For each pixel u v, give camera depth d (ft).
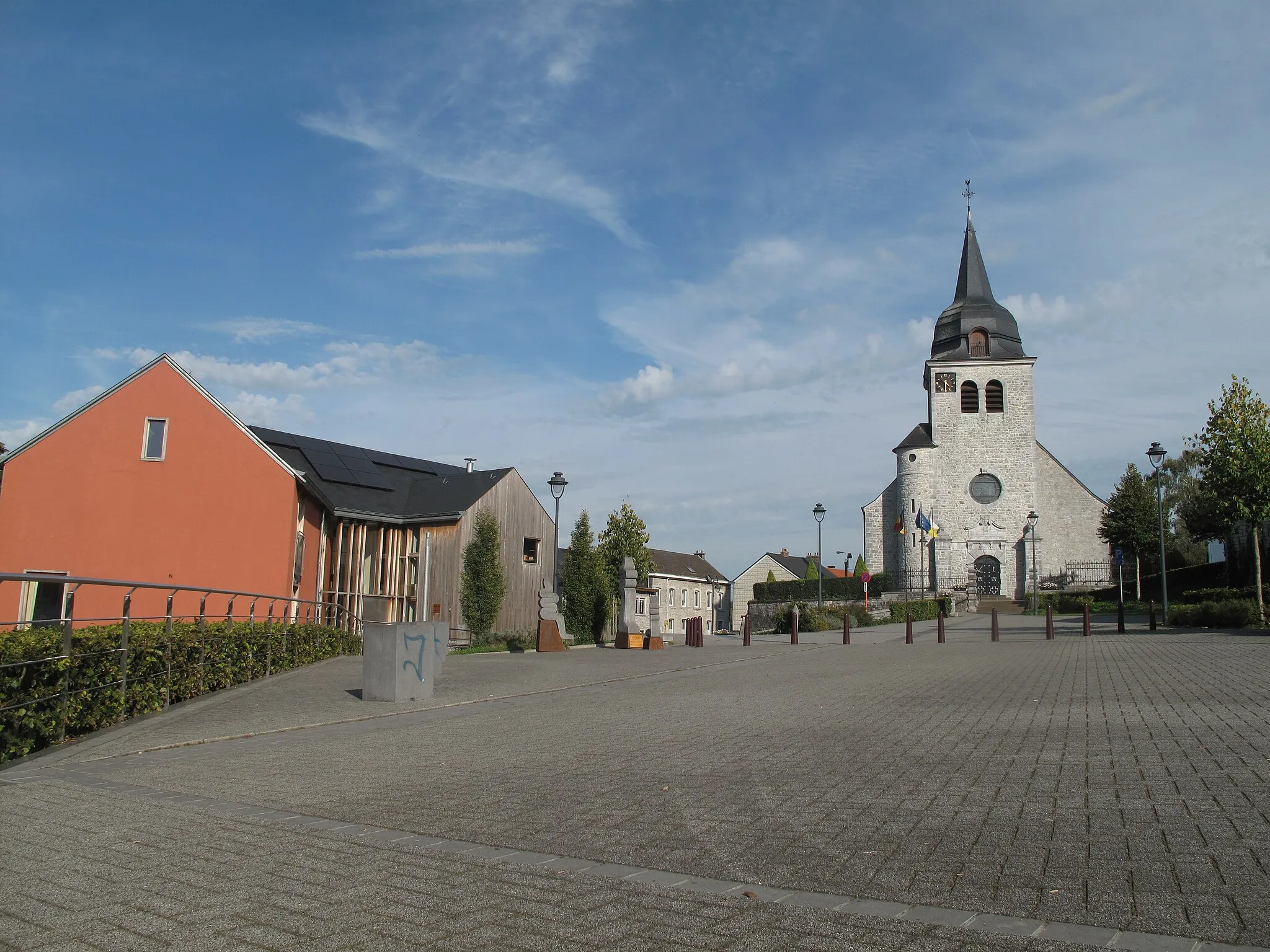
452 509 101.04
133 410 80.38
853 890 14.15
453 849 16.88
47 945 12.54
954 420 181.57
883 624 134.00
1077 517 177.06
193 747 28.71
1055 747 25.36
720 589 263.90
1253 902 12.98
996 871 14.78
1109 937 11.94
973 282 189.67
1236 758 22.68
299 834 18.08
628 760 25.52
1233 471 88.63
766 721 32.50
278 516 80.28
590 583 102.06
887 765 23.57
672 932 12.60
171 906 14.01
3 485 77.82
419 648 41.29
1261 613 85.56
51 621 28.48
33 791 22.12
